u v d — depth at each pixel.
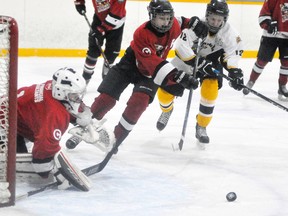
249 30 20.70
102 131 7.61
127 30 19.64
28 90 7.21
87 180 7.43
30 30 18.66
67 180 7.25
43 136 6.82
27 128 7.32
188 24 9.11
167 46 8.56
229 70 9.33
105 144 7.67
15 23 6.38
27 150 7.88
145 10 19.64
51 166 7.04
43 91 7.07
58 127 6.89
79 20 19.03
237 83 9.24
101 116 8.91
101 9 12.64
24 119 7.11
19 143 7.59
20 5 18.42
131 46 8.75
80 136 7.43
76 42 19.16
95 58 13.49
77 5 12.93
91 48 13.36
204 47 9.38
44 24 18.75
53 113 6.86
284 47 14.08
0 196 6.62
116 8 12.49
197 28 9.03
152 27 8.30
